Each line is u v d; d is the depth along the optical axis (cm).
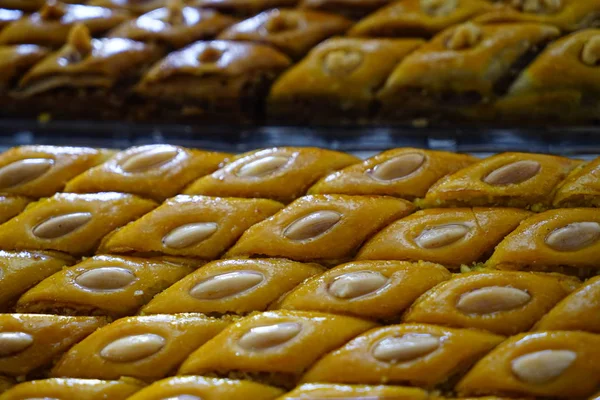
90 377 56
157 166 61
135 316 57
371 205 59
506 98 67
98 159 62
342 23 70
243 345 55
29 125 70
